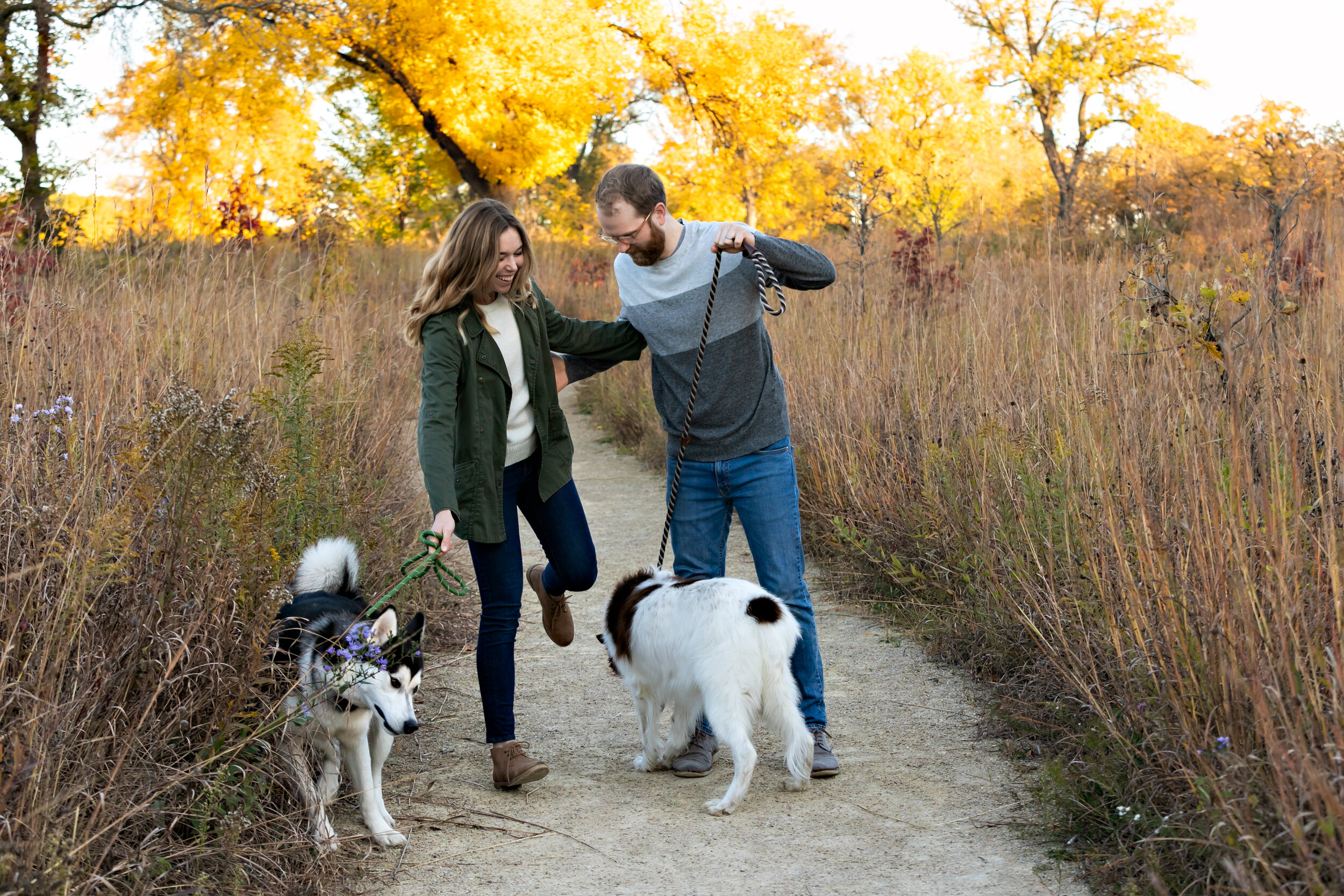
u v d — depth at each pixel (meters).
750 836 3.20
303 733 3.16
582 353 3.91
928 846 3.09
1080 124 27.70
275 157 17.55
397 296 13.67
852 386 7.19
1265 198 7.93
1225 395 4.07
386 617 3.12
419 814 3.38
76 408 4.01
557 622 4.01
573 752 3.96
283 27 18.66
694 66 24.34
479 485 3.47
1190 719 2.93
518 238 3.46
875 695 4.47
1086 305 6.55
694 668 3.39
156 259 7.20
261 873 2.80
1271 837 2.41
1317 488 3.33
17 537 3.13
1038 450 4.96
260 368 6.11
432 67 20.05
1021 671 4.32
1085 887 2.80
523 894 2.86
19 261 5.94
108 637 2.98
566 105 21.28
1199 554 3.13
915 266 10.13
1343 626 2.70
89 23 16.83
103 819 2.55
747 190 25.72
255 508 3.33
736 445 3.72
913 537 5.73
